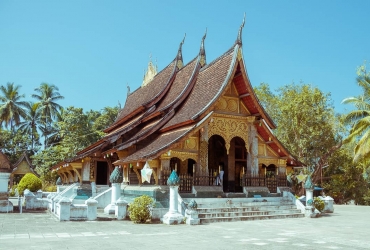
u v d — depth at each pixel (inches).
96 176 1053.2
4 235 457.7
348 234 498.3
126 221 633.0
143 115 985.5
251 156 806.5
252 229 542.9
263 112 805.2
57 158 1804.9
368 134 1157.7
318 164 1551.4
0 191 812.6
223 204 714.2
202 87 853.2
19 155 2202.3
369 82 1269.7
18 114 2289.6
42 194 1166.3
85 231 501.0
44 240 418.3
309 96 1476.4
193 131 717.9
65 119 1951.3
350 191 1633.9
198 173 738.8
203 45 948.0
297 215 752.3
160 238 442.9
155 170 712.4
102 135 1935.3
